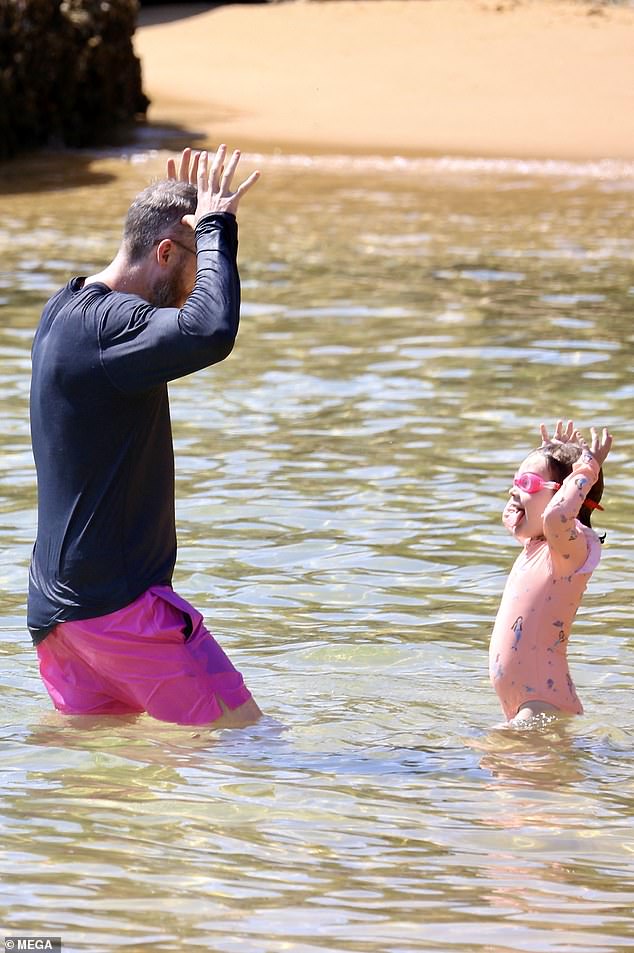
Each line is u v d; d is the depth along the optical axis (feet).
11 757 57.67
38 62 306.14
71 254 194.90
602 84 347.36
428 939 41.98
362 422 117.60
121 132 325.01
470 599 80.53
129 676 61.21
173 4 470.80
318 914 43.73
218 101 354.54
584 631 75.20
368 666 70.59
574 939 42.22
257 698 65.77
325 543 89.35
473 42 390.83
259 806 52.95
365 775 56.49
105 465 60.29
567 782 56.18
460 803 53.78
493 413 119.75
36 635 62.90
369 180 271.49
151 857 48.03
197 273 58.70
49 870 46.78
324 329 151.43
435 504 96.99
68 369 59.77
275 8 447.42
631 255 195.21
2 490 99.09
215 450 109.60
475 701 66.49
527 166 284.00
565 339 146.30
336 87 360.07
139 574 61.26
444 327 152.05
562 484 65.26
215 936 42.06
